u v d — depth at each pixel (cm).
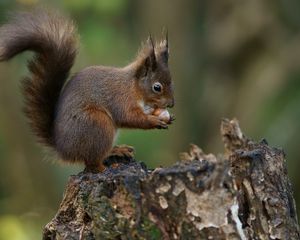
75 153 1038
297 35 2431
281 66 2362
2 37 1051
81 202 867
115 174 857
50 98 1069
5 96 2053
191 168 814
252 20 2492
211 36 2553
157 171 820
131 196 819
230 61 2516
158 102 1127
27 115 1077
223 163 800
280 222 862
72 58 1078
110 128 1048
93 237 856
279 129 2142
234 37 2503
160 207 813
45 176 2097
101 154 1038
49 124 1066
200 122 2473
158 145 2197
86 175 898
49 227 894
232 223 805
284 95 2309
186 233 805
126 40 2358
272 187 879
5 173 2103
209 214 804
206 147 2406
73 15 2094
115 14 2133
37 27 1067
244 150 923
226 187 808
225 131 1054
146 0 2469
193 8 2550
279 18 2491
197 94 2502
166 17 2439
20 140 2086
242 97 2400
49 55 1066
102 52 2102
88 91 1060
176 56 2434
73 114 1040
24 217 1959
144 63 1120
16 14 1080
